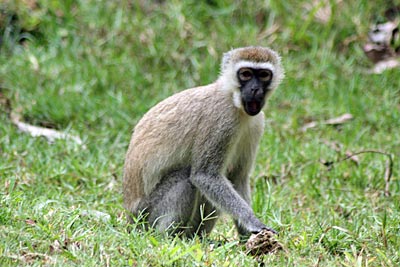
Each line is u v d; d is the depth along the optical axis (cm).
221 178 1346
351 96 2175
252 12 2461
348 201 1584
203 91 1389
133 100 2111
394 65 2306
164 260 1078
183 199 1369
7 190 1433
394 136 1986
